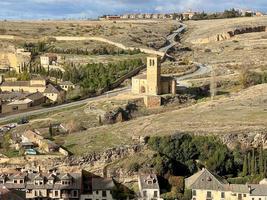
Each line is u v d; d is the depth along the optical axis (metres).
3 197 164.50
